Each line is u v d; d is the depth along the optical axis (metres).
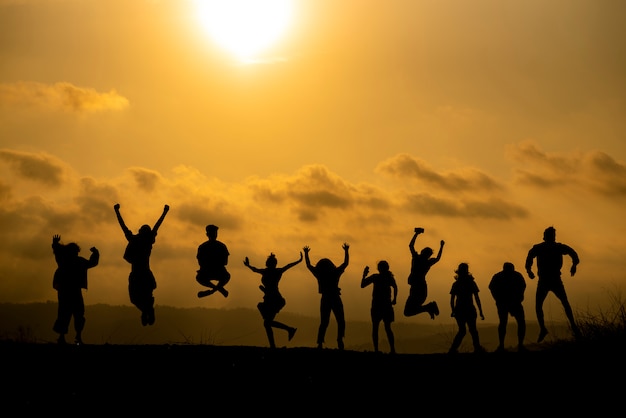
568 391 17.23
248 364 18.22
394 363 18.88
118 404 16.08
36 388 16.61
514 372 18.23
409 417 16.09
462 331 21.75
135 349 19.27
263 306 22.20
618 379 17.64
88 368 17.69
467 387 17.45
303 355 19.30
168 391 16.72
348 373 18.05
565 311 21.66
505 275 21.88
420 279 22.67
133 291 22.12
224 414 15.87
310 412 16.11
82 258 21.52
